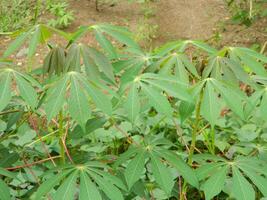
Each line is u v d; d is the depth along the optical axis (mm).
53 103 881
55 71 1037
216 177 935
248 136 1958
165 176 948
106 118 1225
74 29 4215
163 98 897
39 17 4367
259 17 3914
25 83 920
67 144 1783
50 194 1276
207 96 908
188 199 1799
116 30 1062
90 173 923
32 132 1877
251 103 996
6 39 4090
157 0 4559
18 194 1655
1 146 1301
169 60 1027
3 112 1278
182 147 1989
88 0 4703
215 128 2100
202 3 4457
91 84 902
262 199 1498
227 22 3900
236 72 983
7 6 4508
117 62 1090
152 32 4070
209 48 1100
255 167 955
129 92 914
